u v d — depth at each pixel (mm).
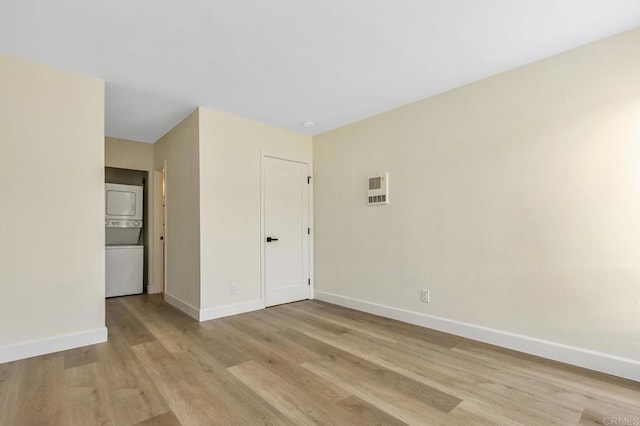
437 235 3098
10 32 2111
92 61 2506
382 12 1945
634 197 2090
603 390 1951
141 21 2008
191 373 2189
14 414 1714
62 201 2602
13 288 2391
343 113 3658
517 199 2588
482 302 2783
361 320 3420
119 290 4684
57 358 2416
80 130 2691
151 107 3457
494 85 2736
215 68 2631
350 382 2072
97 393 1927
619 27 2094
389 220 3527
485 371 2217
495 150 2717
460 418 1686
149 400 1854
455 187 2971
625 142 2125
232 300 3637
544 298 2445
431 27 2098
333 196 4207
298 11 1929
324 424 1641
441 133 3086
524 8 1907
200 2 1838
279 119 3850
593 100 2248
